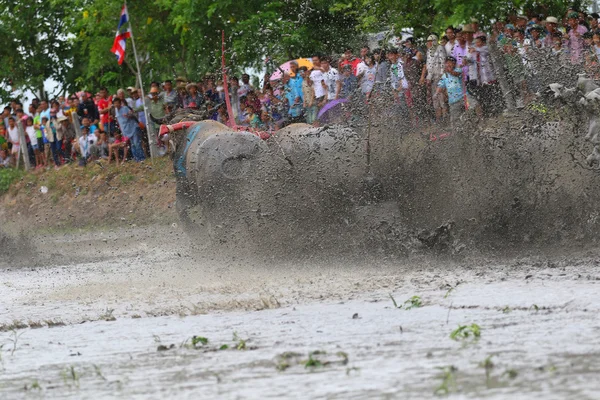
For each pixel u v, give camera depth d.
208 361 15.05
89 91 91.00
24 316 23.27
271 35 62.03
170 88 66.25
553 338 14.56
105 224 69.00
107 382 14.05
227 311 20.67
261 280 25.72
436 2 51.44
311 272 26.38
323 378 13.09
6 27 93.81
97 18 79.88
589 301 17.55
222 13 67.00
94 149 77.00
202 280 27.27
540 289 19.70
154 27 77.88
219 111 44.19
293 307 20.33
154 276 30.02
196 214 36.19
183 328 18.83
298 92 44.47
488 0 50.34
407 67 43.66
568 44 41.66
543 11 51.53
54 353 17.23
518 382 11.89
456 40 42.88
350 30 58.22
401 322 17.20
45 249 50.69
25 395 13.56
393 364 13.62
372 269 25.88
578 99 27.02
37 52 95.12
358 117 30.67
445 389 11.66
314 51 60.12
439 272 24.05
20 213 77.44
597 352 13.34
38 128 82.62
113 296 25.72
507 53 39.94
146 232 59.19
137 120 71.31
